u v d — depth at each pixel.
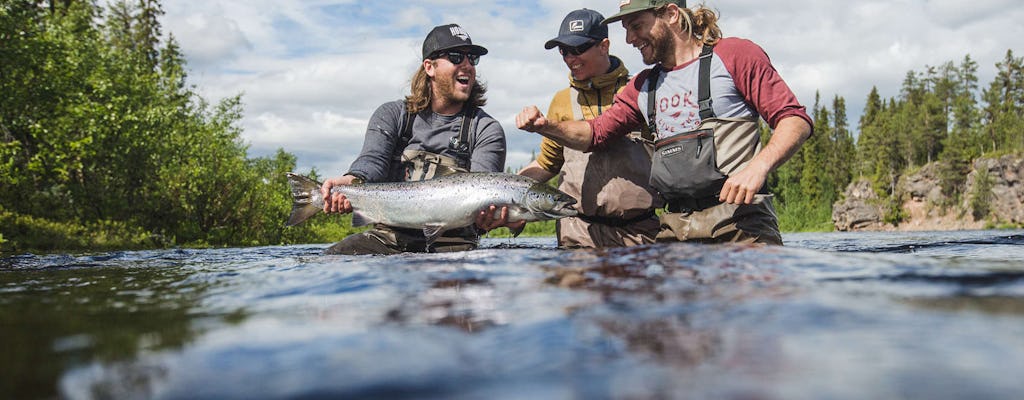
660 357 0.90
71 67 18.62
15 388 0.85
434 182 4.52
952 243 6.86
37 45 17.09
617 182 4.69
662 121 4.12
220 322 1.36
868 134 105.19
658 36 4.05
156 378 0.88
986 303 1.28
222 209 26.55
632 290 1.56
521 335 1.08
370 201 4.64
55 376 0.91
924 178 90.44
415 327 1.20
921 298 1.35
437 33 4.89
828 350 0.90
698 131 3.89
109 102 20.88
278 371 0.90
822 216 98.31
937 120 100.25
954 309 1.21
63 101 18.09
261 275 2.46
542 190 4.43
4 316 1.61
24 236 14.98
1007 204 81.50
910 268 1.87
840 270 1.84
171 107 25.88
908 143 99.44
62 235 16.14
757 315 1.18
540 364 0.89
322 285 1.97
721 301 1.35
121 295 2.04
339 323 1.28
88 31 22.98
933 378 0.75
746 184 3.40
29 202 18.52
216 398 0.78
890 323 1.08
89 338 1.21
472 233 4.99
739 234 3.86
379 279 2.02
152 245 20.28
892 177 94.56
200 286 2.20
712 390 0.74
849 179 110.62
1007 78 98.56
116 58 25.27
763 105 3.73
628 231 4.80
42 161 18.16
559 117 5.16
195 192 25.11
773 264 2.00
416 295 1.65
